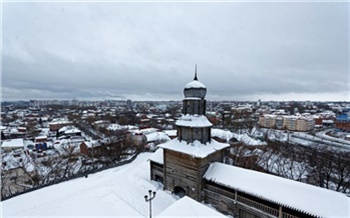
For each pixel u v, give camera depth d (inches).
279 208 701.3
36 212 848.9
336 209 608.4
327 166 1555.1
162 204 946.1
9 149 2655.0
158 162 1137.4
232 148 1926.7
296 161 1886.1
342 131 4239.7
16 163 1788.9
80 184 1137.4
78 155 2185.0
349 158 1737.2
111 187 1095.0
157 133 2785.4
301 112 7647.6
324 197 652.1
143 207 915.4
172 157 1028.5
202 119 981.2
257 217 771.4
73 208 885.8
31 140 3393.2
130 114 6565.0
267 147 2172.7
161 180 1182.3
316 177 1494.8
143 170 1369.3
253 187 777.6
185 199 673.0
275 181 768.3
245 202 799.7
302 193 689.0
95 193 1023.0
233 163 1752.0
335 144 2881.4
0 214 834.2
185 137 1003.9
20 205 906.1
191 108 995.9
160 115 6476.4
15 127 4527.6
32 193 1021.8
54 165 1877.5
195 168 923.4
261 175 818.2
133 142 2443.4
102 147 2159.2
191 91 973.2
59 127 4539.9
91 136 3764.8
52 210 865.5
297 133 4045.3
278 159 1847.9
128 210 884.0
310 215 623.2
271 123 4665.4
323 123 5059.1
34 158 2129.7
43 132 4315.9
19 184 1509.6
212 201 913.5
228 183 838.5
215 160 1025.5
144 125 4397.1
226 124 3900.1
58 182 1167.6
